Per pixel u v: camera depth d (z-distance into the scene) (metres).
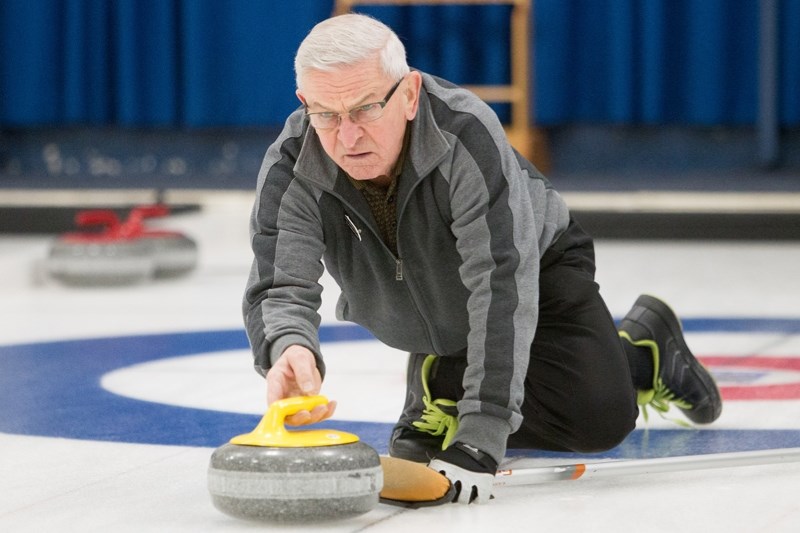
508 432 5.84
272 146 6.17
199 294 17.50
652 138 28.20
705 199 24.12
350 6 27.06
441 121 5.86
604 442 6.64
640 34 27.06
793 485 6.30
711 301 15.60
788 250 22.89
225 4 27.91
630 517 5.61
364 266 6.34
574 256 6.75
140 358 11.71
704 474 6.57
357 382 10.15
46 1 28.28
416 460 6.81
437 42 27.34
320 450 5.27
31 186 26.53
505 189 5.84
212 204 25.62
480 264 5.84
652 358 7.65
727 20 26.83
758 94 26.89
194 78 28.05
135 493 6.23
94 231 26.44
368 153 5.57
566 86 27.20
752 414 8.47
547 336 6.61
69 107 28.39
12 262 18.52
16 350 12.29
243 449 5.29
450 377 6.88
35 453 7.36
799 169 27.38
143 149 29.55
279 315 5.77
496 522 5.50
